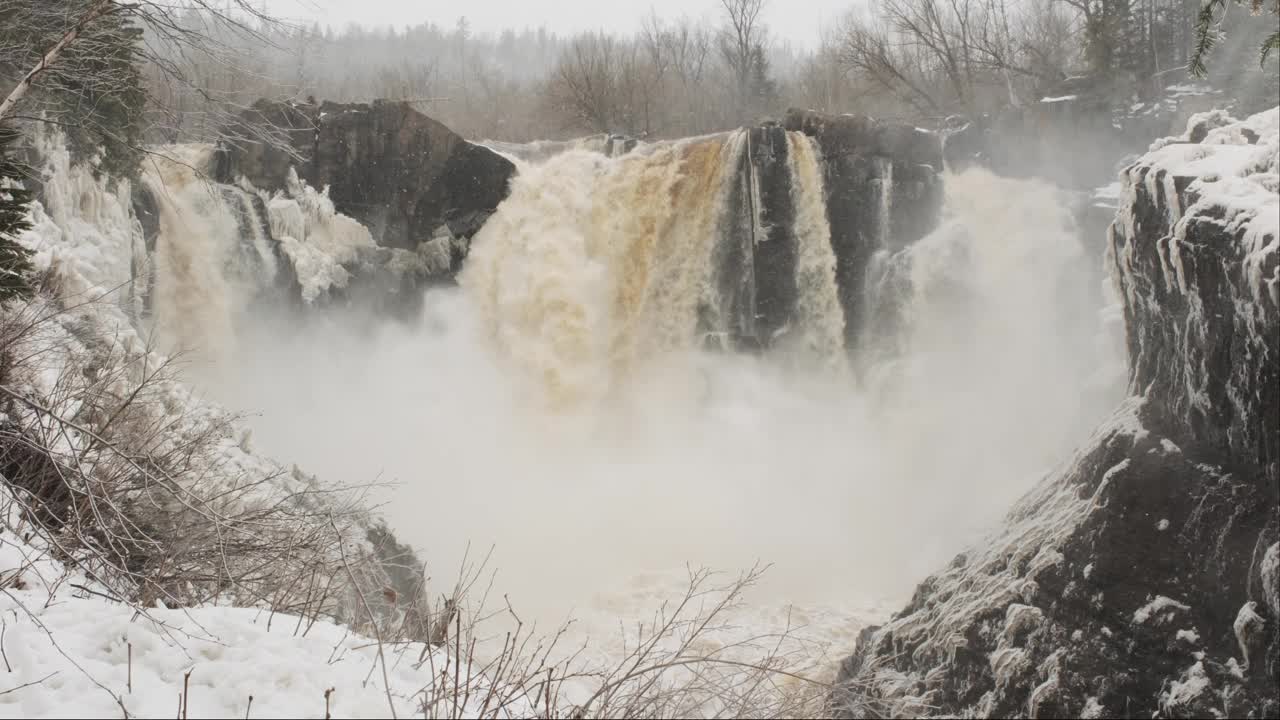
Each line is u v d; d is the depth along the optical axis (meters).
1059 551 9.41
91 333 10.88
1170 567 8.56
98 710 4.20
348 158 28.98
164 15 8.72
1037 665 8.92
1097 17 38.50
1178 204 9.59
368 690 4.65
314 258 28.42
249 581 6.57
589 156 30.12
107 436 7.61
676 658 5.84
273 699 4.39
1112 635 8.59
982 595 10.06
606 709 5.22
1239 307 8.23
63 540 6.31
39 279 9.73
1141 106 31.48
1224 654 7.88
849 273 28.22
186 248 26.56
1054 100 30.20
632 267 30.00
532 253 29.75
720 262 29.19
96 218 18.94
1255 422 8.10
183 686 4.52
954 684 9.69
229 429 11.81
